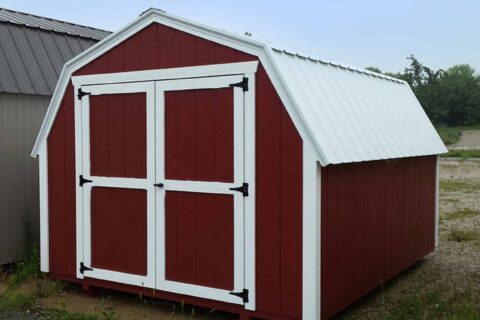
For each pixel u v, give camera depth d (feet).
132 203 19.36
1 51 24.95
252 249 16.72
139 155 19.16
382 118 20.67
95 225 20.31
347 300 17.67
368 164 18.97
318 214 15.70
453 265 25.11
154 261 18.86
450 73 251.80
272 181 16.37
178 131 18.22
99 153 20.11
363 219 18.71
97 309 19.03
